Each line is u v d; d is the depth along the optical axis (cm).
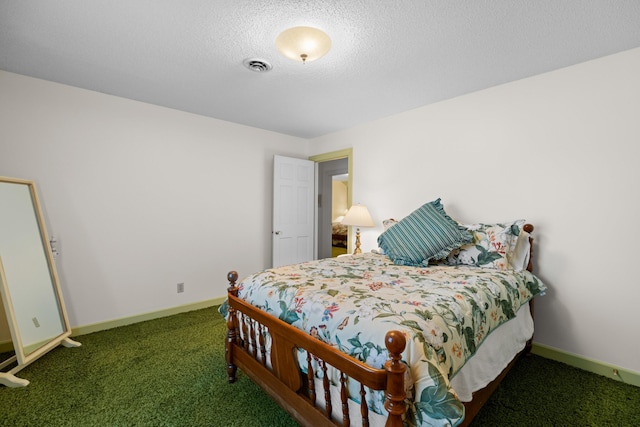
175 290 320
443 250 222
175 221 319
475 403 133
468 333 130
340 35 177
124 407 164
